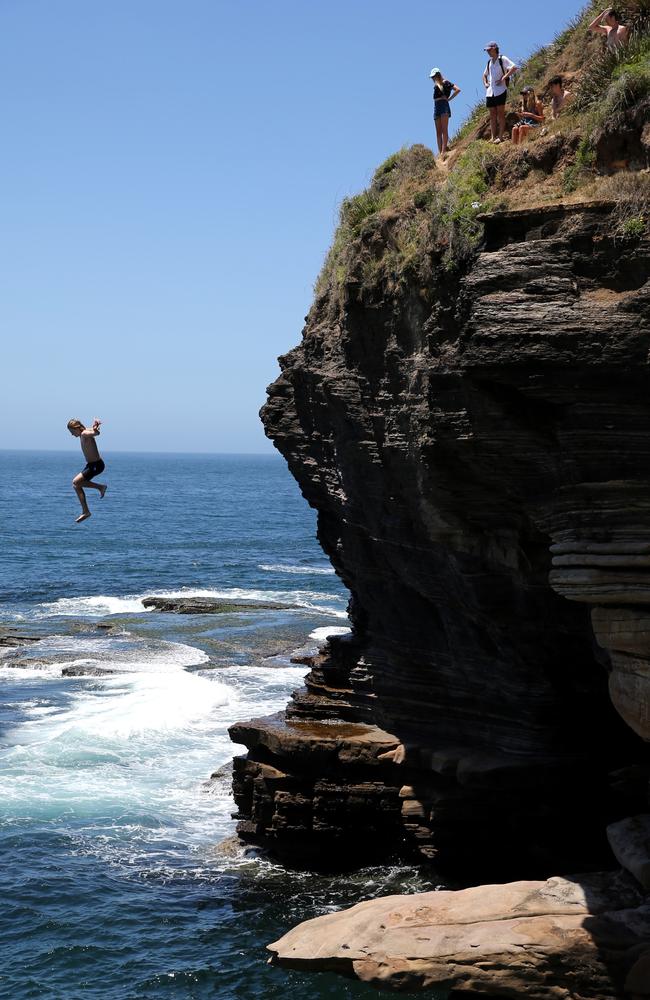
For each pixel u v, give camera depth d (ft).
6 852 84.53
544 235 57.93
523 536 66.49
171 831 89.56
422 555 77.10
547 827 74.54
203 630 172.45
